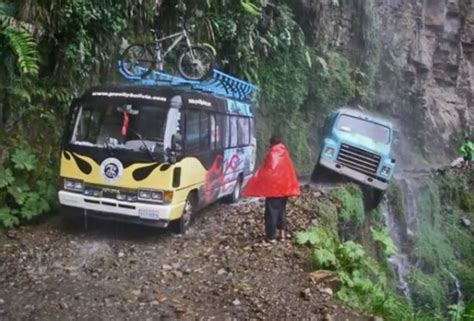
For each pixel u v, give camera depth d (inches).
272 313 256.4
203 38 634.8
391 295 320.5
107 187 347.9
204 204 417.1
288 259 331.0
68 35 416.2
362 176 606.2
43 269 295.1
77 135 358.6
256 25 743.7
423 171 1027.9
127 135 352.5
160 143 347.6
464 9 1373.0
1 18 351.3
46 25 396.5
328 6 908.6
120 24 456.4
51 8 386.9
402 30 1186.0
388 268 633.6
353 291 298.0
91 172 350.0
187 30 538.3
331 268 318.0
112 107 358.9
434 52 1328.7
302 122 879.1
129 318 242.1
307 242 358.9
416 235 798.5
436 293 723.4
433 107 1296.8
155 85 387.2
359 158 605.6
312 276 303.3
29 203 368.5
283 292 282.4
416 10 1236.5
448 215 964.0
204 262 321.4
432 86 1331.2
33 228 362.9
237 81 496.1
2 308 243.3
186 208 377.7
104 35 454.6
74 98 400.2
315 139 914.1
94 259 316.2
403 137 1196.5
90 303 255.6
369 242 605.6
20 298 255.9
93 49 446.9
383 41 1133.7
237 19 675.4
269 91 807.1
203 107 399.9
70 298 259.6
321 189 557.0
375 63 1058.7
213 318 247.0
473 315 305.9
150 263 315.0
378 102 1129.4
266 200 362.3
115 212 347.3
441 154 1273.4
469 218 989.2
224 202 501.7
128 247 341.4
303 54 844.0
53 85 421.4
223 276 300.0
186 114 366.0
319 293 284.8
